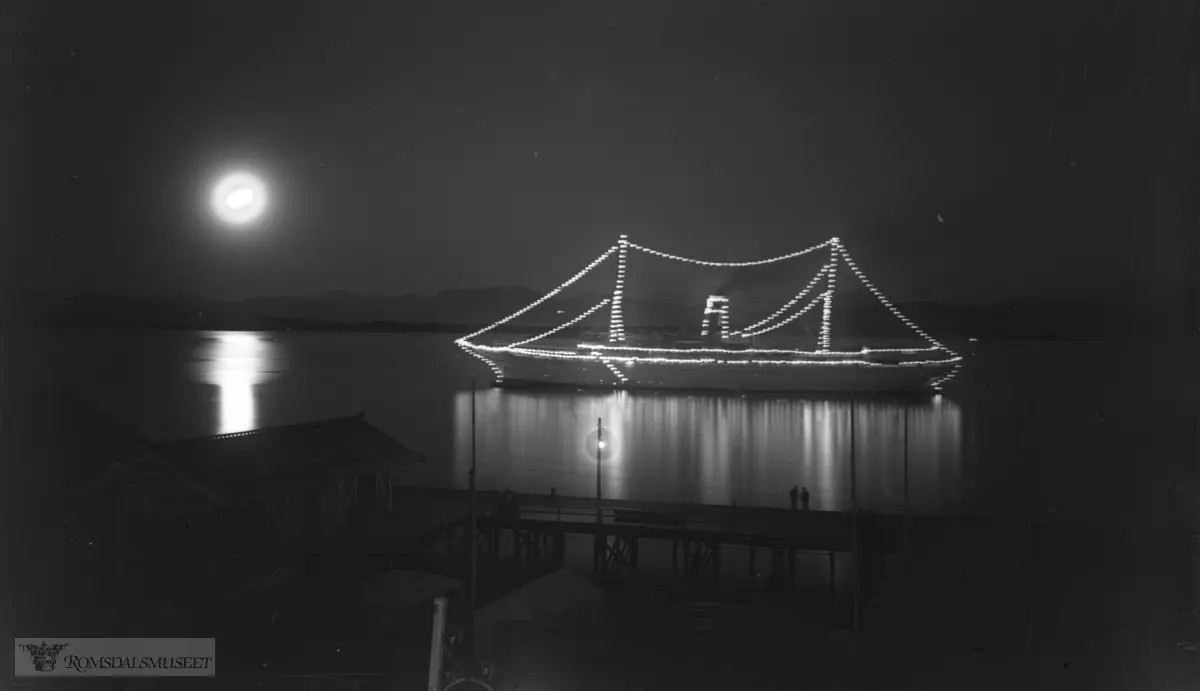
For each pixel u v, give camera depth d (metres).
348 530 26.91
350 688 15.61
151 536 20.36
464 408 103.31
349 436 29.55
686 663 18.58
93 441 20.30
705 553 33.75
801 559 32.66
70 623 16.06
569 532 31.59
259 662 16.62
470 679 8.25
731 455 68.25
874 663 17.36
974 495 48.41
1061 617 17.69
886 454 67.31
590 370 147.88
